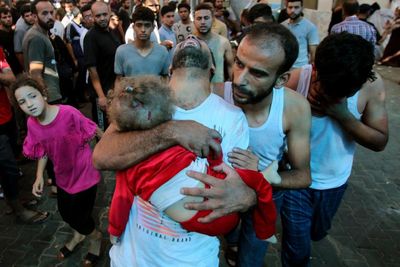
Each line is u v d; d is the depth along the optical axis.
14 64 4.82
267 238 1.31
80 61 5.82
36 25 3.79
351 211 3.49
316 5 10.82
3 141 3.04
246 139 1.31
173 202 1.09
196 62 1.22
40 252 2.90
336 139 1.96
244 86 1.33
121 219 1.29
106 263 2.77
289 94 1.62
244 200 1.15
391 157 4.61
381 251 2.97
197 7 3.91
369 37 5.85
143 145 1.10
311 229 2.29
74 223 2.59
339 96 1.72
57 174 2.43
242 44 1.32
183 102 1.21
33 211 3.30
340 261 2.86
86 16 5.79
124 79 1.16
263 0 7.40
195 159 1.10
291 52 1.32
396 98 7.01
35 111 2.23
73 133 2.38
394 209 3.54
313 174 2.06
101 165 1.16
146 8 3.80
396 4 10.29
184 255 1.23
